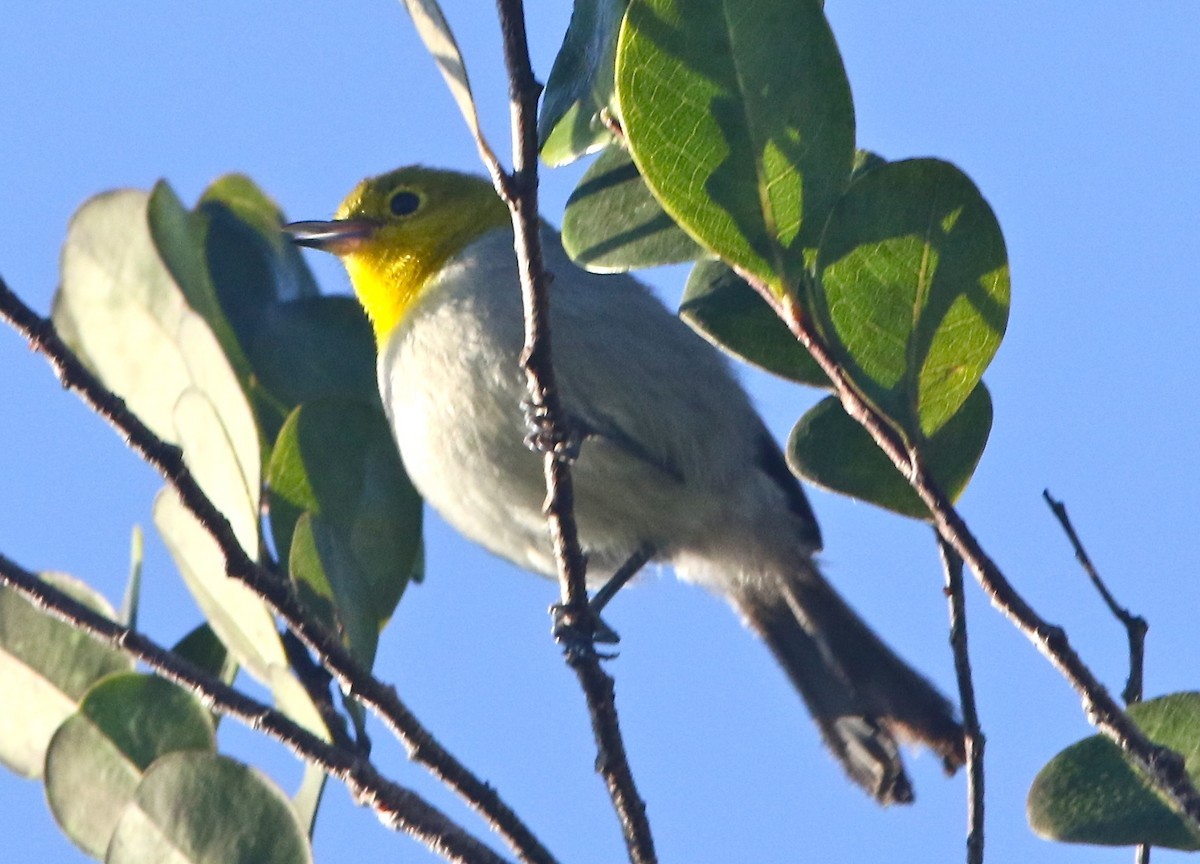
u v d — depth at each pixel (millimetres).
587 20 7180
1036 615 5316
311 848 7035
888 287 5484
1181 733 6570
